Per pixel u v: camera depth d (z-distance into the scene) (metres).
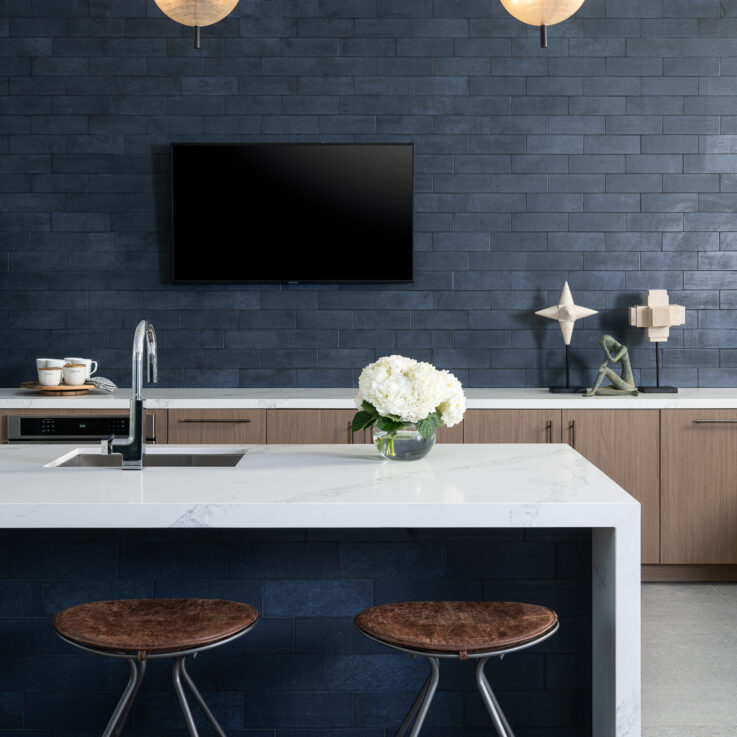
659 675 2.90
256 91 4.24
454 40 4.23
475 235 4.27
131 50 4.23
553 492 1.81
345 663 2.05
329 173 4.21
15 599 2.04
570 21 4.22
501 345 4.29
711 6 4.21
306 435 3.75
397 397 2.08
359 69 4.23
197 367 4.29
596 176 4.25
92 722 2.04
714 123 4.23
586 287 4.27
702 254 4.26
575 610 2.04
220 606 1.77
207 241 4.22
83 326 4.28
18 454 2.35
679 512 3.75
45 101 4.23
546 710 2.05
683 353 4.28
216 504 1.71
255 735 2.06
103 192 4.26
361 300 4.29
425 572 2.05
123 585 2.04
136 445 2.07
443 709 2.05
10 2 4.21
